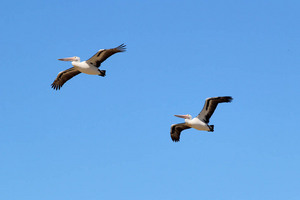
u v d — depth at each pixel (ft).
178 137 127.24
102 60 119.44
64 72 125.59
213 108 119.44
